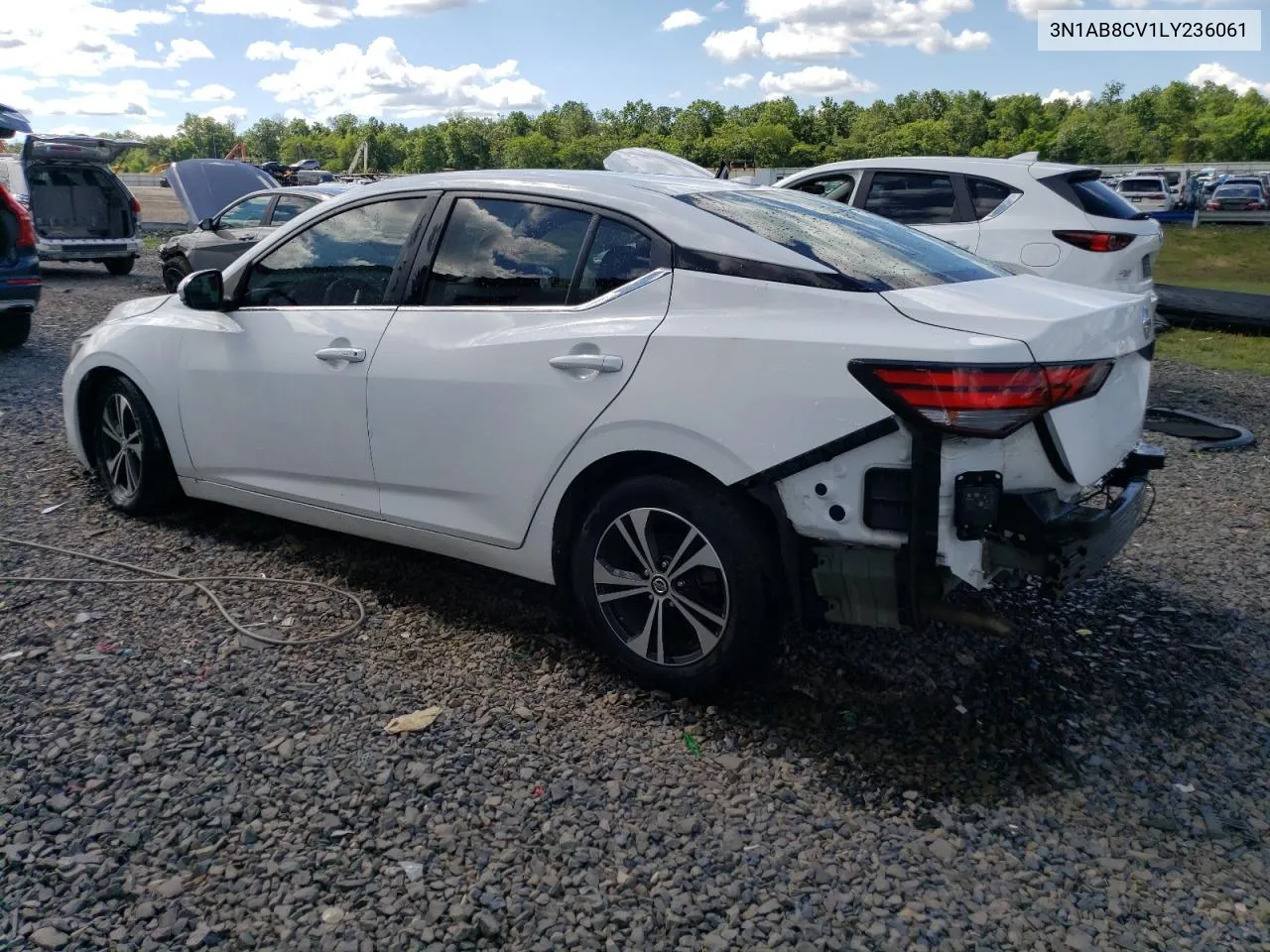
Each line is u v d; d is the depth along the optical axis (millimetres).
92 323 10406
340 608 3895
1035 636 3793
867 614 2943
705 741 3062
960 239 7930
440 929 2295
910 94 150250
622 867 2518
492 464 3506
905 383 2713
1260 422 7445
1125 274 7680
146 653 3496
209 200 15148
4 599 3873
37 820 2604
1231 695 3412
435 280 3730
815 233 3357
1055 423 2826
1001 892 2467
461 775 2857
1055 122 144000
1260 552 4719
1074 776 2930
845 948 2277
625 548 3352
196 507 4961
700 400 3008
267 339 4121
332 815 2672
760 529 3078
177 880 2416
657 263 3256
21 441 5977
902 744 3062
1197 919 2389
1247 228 30500
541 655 3562
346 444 3900
